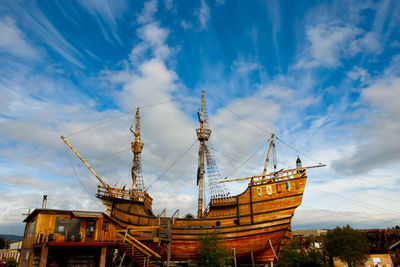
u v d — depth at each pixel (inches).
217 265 1343.5
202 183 2022.6
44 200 1325.0
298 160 1726.1
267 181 1674.5
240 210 1617.9
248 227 1587.1
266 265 1670.8
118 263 1326.3
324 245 1861.5
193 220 1614.2
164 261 1638.8
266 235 1600.6
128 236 1290.6
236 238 1577.3
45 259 958.4
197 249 1568.7
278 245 1806.1
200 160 2065.7
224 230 1582.2
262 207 1609.3
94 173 1674.5
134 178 2137.1
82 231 1123.9
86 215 1110.4
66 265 1093.1
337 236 1736.0
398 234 1942.7
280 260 1745.8
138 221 1605.6
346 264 1793.8
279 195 1620.3
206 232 1524.4
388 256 1872.5
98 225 1142.3
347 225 1784.0
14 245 2910.9
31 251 1074.1
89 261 1128.2
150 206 1904.5
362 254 1664.6
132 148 2209.6
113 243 1109.7
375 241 1979.6
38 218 1064.2
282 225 1601.9
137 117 2285.9
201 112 2190.0
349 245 1685.5
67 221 1112.2
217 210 1641.2
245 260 1737.2
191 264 1595.7
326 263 1854.1
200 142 2140.7
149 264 1196.5
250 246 1604.3
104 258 1064.8
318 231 2674.7
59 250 1099.3
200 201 1971.0
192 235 1569.9
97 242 1083.9
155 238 1289.4
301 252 1849.2
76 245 1011.9
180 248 1576.0
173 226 1589.6
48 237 1023.0
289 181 1637.6
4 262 2239.2
